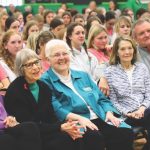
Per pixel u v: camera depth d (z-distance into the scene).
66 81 5.28
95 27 6.92
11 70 5.84
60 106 5.05
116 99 5.61
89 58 6.64
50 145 4.64
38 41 6.16
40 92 4.91
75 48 6.66
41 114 4.82
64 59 5.21
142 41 6.05
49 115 4.89
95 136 4.83
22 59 4.82
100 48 6.89
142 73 5.70
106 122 5.23
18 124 4.55
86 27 8.44
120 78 5.62
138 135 5.27
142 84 5.64
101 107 5.38
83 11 16.30
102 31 6.86
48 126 4.69
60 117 5.02
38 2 19.92
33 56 4.84
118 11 16.39
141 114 5.35
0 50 5.91
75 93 5.24
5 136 4.43
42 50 6.10
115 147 5.07
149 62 6.07
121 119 5.33
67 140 4.67
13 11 16.97
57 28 9.02
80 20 10.44
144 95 5.63
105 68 5.91
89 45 6.97
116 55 5.73
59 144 4.64
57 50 5.19
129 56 5.64
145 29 6.02
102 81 5.64
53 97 5.09
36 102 4.84
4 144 4.37
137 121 5.36
